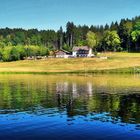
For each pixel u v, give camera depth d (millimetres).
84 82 101625
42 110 48812
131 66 173875
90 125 38312
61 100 59812
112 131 35406
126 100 59000
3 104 55094
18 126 38031
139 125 38156
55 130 36094
